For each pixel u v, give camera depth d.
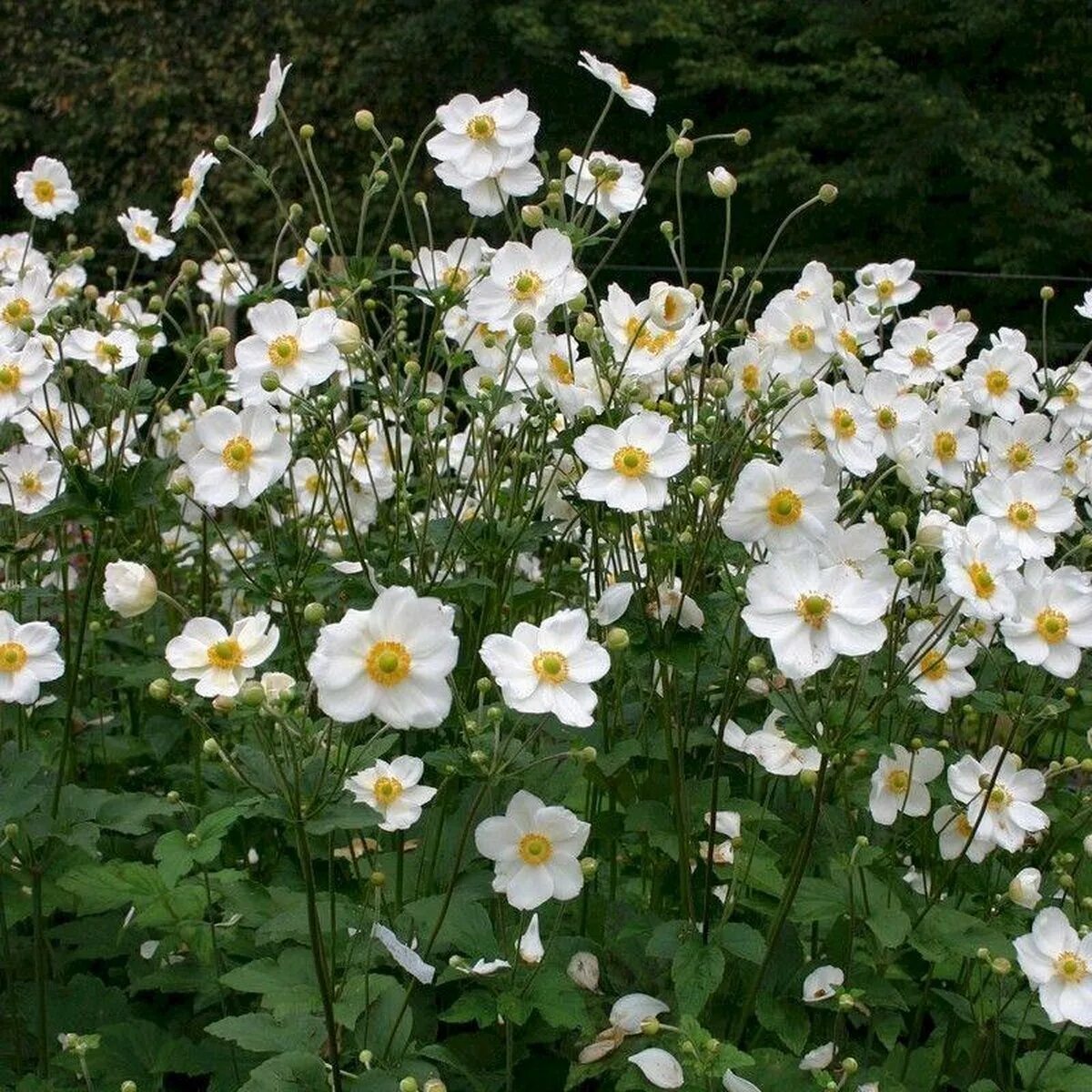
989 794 1.27
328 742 1.07
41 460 1.46
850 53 5.45
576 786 1.41
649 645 1.23
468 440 1.53
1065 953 1.21
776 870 1.28
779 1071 1.22
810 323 1.34
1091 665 1.51
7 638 1.24
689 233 5.48
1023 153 4.84
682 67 5.39
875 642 1.12
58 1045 1.31
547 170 1.42
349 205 5.26
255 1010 1.29
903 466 1.33
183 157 5.62
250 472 1.24
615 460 1.21
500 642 1.14
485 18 5.41
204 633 1.19
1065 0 4.98
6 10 5.79
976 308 5.17
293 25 5.47
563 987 1.18
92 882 1.25
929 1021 1.41
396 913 1.24
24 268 1.61
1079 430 1.58
